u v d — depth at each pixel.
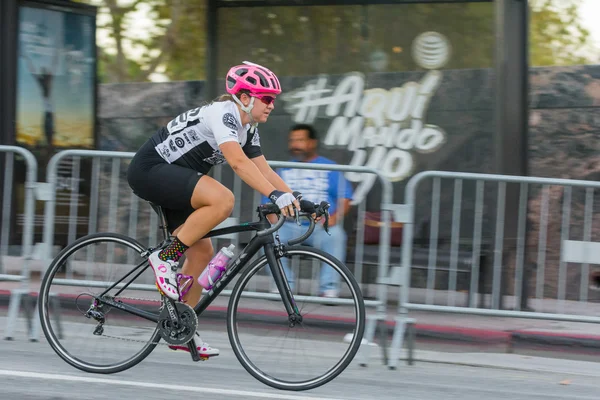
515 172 9.17
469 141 9.78
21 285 7.42
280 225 5.52
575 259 7.79
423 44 9.89
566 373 7.16
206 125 5.54
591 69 11.08
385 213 7.25
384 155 10.07
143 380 5.95
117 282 6.17
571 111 11.14
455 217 8.16
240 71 5.57
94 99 11.04
